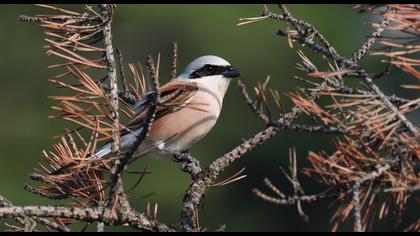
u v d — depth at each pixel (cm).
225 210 2598
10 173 2612
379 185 574
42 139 2688
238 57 2648
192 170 934
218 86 1030
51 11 2289
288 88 2605
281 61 2634
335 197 577
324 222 2406
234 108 2602
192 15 2711
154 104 575
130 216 638
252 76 2641
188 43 2700
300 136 2481
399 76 2239
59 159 714
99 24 750
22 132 2688
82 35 759
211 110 1000
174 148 1002
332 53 598
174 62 940
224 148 2584
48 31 775
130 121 813
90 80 710
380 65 2272
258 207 2575
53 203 2439
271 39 2653
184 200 740
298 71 2581
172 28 2698
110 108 719
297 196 568
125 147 805
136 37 2719
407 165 549
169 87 925
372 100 590
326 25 2586
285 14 625
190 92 963
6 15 2870
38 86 2772
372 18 2556
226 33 2677
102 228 664
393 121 580
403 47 585
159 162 2477
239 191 2588
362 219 599
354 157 569
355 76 609
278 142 2498
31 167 2650
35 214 601
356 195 543
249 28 2670
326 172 564
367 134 576
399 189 537
